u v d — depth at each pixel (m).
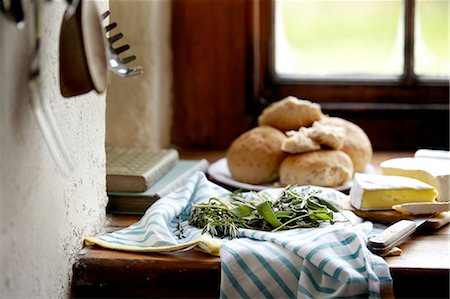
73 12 0.76
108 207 1.15
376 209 1.08
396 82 1.63
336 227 0.95
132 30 1.48
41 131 0.80
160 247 0.95
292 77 1.64
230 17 1.60
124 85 1.49
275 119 1.36
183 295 0.94
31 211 0.79
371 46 1.64
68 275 0.92
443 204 1.06
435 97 1.62
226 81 1.62
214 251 0.93
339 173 1.22
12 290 0.74
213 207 1.04
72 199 0.93
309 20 1.65
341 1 1.65
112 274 0.94
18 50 0.74
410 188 1.08
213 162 1.51
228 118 1.63
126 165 1.24
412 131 1.62
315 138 1.25
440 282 0.91
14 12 0.70
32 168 0.79
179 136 1.65
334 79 1.63
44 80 0.80
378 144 1.62
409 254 0.96
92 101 1.01
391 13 1.63
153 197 1.14
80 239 0.97
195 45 1.62
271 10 1.62
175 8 1.61
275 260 0.90
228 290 0.90
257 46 1.62
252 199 1.11
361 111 1.60
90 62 0.77
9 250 0.73
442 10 1.61
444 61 1.62
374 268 0.89
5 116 0.71
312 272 0.88
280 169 1.25
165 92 1.61
